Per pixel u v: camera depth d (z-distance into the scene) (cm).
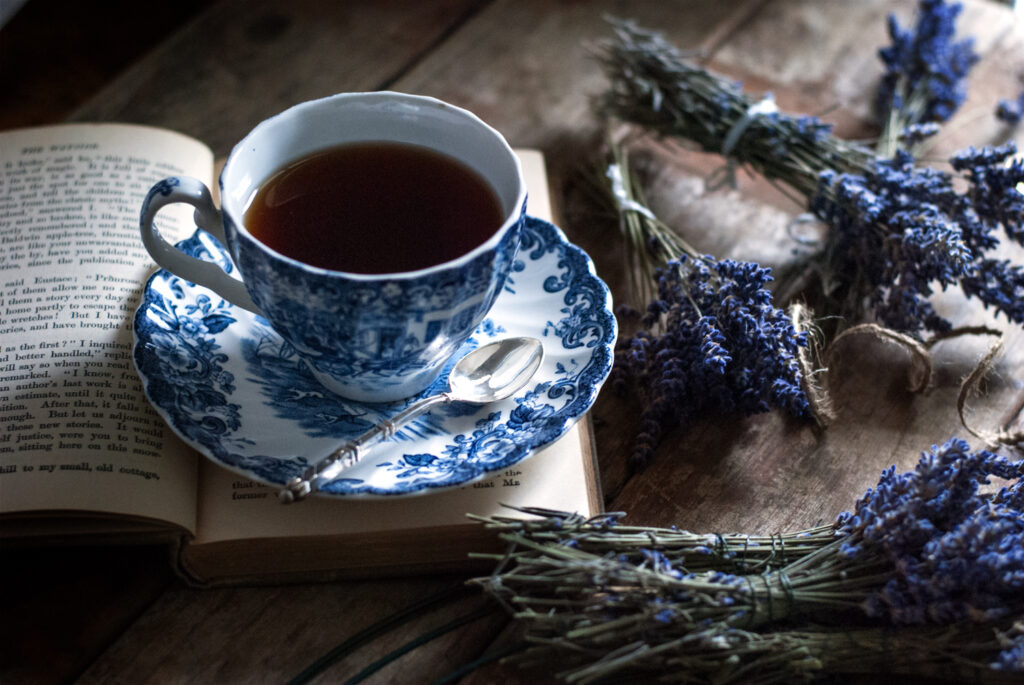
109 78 75
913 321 53
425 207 47
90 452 45
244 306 47
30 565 46
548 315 50
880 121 65
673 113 62
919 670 43
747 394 50
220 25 69
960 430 52
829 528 46
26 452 45
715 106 61
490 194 47
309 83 66
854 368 54
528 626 44
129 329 50
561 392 47
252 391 47
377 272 45
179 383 46
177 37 68
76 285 51
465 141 48
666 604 42
